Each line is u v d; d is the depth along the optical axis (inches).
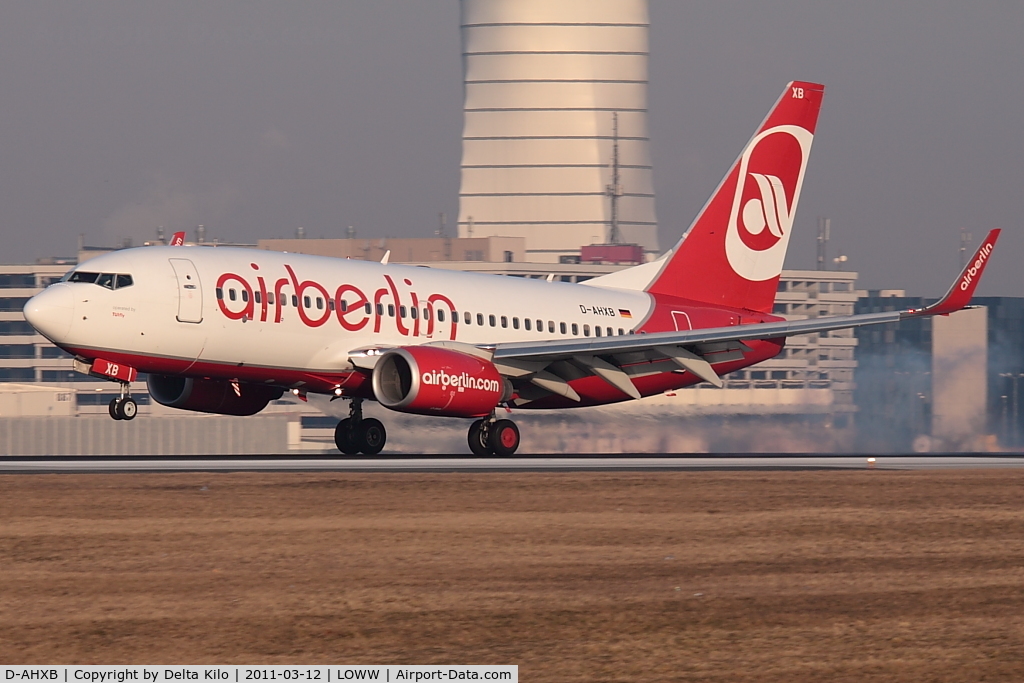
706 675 2092.8
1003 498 3946.9
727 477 4372.5
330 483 3917.3
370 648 2212.1
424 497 3666.3
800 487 4082.2
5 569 2672.2
